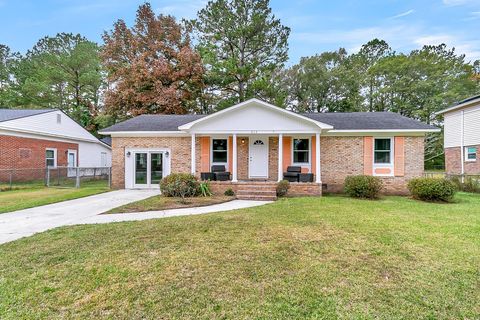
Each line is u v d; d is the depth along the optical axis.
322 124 12.59
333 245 5.15
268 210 8.58
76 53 29.55
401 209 8.81
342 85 34.88
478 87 30.52
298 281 3.73
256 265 4.23
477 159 17.97
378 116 15.63
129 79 24.59
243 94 26.53
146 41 26.67
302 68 35.94
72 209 9.12
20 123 16.89
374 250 4.90
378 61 36.44
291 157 14.39
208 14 26.02
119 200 11.09
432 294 3.43
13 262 4.37
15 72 33.81
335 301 3.26
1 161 16.00
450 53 34.22
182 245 5.13
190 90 26.33
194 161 13.43
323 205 9.50
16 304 3.20
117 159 15.20
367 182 11.52
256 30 25.66
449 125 20.66
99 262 4.35
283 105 27.83
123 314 3.01
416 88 31.86
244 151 14.67
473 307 3.16
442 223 6.85
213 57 26.36
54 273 3.98
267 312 3.04
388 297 3.36
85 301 3.26
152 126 15.47
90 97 31.86
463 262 4.38
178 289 3.52
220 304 3.19
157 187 15.04
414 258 4.54
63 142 20.62
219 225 6.60
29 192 13.45
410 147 13.67
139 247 5.03
